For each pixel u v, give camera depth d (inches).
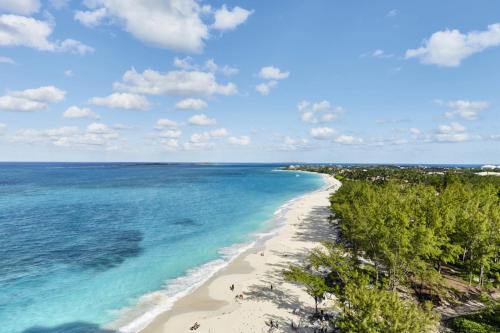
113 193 5999.0
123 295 1702.8
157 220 3570.4
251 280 1888.5
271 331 1326.3
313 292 1445.6
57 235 2891.2
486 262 1659.7
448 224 1818.4
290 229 3161.9
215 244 2650.1
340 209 2454.5
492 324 1275.8
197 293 1720.0
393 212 1673.2
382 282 1596.9
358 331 960.9
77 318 1469.0
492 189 3513.8
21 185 7377.0
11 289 1766.7
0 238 2780.5
